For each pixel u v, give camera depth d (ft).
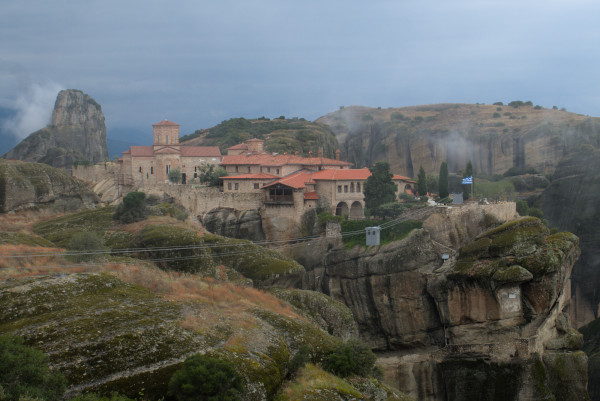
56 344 139.85
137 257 272.51
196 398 132.67
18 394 113.50
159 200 380.37
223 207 379.35
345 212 387.34
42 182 359.66
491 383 277.44
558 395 269.03
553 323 284.00
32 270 186.91
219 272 270.05
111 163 466.70
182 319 167.73
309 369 180.45
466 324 297.12
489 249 296.92
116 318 156.97
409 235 326.03
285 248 363.76
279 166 411.95
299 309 255.50
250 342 170.91
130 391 134.31
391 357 322.55
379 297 329.11
